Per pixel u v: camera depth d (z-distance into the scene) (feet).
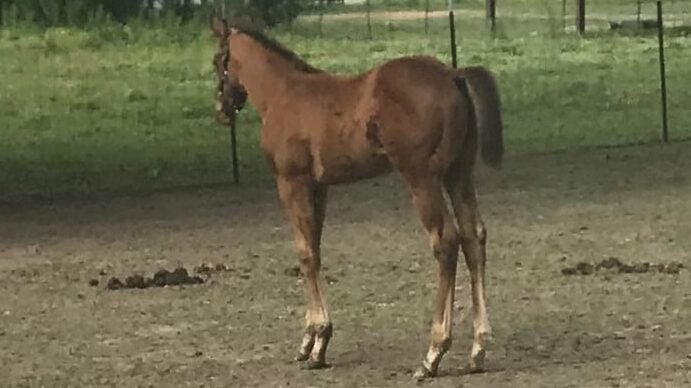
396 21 178.81
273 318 36.19
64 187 66.85
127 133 86.22
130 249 49.11
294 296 39.24
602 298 37.45
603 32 149.28
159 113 94.73
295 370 30.25
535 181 63.31
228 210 58.13
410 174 28.19
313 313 30.35
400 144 28.07
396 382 28.76
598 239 47.73
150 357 32.07
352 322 35.29
